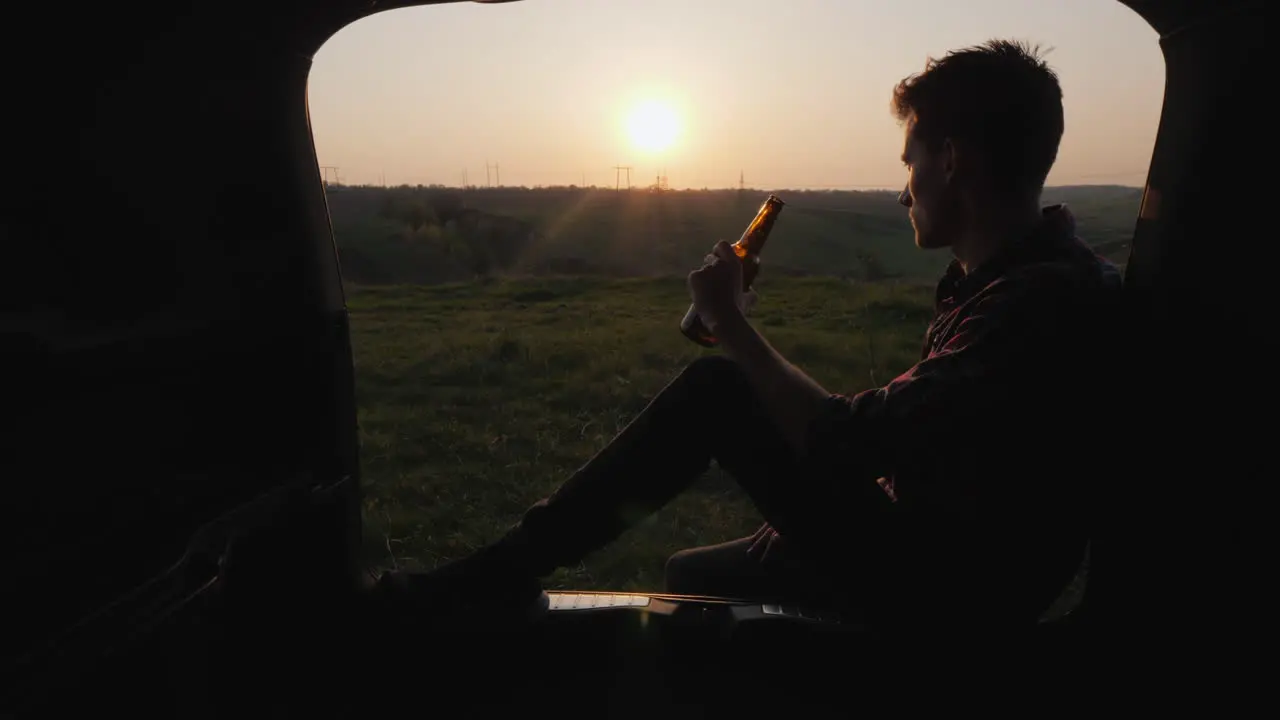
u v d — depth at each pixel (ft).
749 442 5.18
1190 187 4.35
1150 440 4.56
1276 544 3.86
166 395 4.04
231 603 4.40
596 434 18.63
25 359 3.24
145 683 3.77
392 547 12.37
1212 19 4.17
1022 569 4.75
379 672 5.66
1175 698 4.47
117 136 3.76
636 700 5.59
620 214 355.77
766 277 54.75
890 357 26.45
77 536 3.49
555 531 5.40
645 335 31.68
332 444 5.58
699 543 12.46
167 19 4.04
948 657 4.94
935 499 4.65
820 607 5.53
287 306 5.07
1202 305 4.24
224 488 4.51
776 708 5.33
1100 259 4.99
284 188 5.06
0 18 3.16
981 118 4.57
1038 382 4.42
